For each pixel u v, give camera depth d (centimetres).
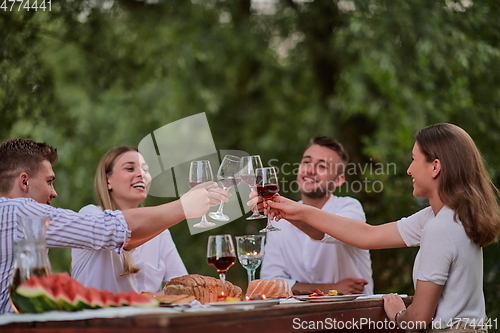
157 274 706
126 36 1524
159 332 354
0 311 496
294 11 1482
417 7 1196
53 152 565
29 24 1232
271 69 1650
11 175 536
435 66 1238
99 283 612
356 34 1220
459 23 1210
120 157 671
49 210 500
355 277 776
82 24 1392
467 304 503
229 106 1761
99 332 383
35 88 1229
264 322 416
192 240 1667
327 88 1491
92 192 1683
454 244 498
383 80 1327
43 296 401
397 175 1220
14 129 1252
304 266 780
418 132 546
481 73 1226
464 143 521
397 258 1045
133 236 502
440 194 518
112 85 1532
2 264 500
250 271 558
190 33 1541
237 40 1550
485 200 509
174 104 1653
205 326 376
